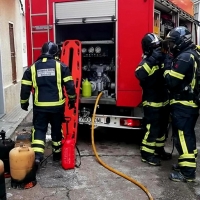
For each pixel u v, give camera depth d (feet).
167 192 12.12
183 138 12.88
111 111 17.33
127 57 15.90
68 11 16.81
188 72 12.45
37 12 17.46
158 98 14.46
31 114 27.22
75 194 11.93
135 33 15.62
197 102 12.73
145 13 15.38
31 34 17.72
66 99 16.22
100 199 11.54
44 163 15.11
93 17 16.30
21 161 12.10
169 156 15.75
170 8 19.15
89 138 19.49
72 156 14.29
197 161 15.53
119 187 12.56
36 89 14.08
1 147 13.10
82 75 18.74
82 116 17.28
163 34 19.43
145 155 15.06
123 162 15.35
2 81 25.35
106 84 17.95
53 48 14.44
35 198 11.60
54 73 13.91
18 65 31.89
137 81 15.88
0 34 25.31
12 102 28.58
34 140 13.99
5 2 27.14
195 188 12.48
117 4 15.74
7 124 22.86
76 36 18.58
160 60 14.03
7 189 12.31
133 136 19.66
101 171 14.17
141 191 12.21
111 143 18.47
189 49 12.64
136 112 16.58
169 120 15.94
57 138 14.96
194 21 27.68
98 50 17.72
